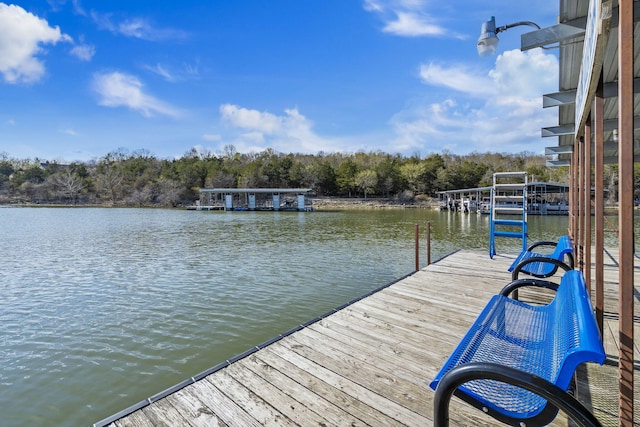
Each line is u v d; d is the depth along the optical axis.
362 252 11.31
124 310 5.76
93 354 4.25
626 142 1.10
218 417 1.85
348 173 52.94
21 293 6.78
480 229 18.88
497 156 65.25
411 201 49.38
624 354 1.18
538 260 2.76
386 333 2.95
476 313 3.42
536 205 32.31
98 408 3.24
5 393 3.47
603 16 1.11
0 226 21.22
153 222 24.53
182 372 3.86
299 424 1.79
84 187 55.06
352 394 2.05
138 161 59.41
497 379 1.08
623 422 1.21
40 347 4.45
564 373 1.08
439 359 2.47
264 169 52.91
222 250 11.90
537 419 1.16
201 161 60.25
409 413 1.86
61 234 16.92
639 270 4.72
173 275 8.18
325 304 6.03
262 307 5.88
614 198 24.05
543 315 1.97
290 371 2.33
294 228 19.86
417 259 5.49
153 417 1.86
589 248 2.61
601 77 1.68
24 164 64.00
